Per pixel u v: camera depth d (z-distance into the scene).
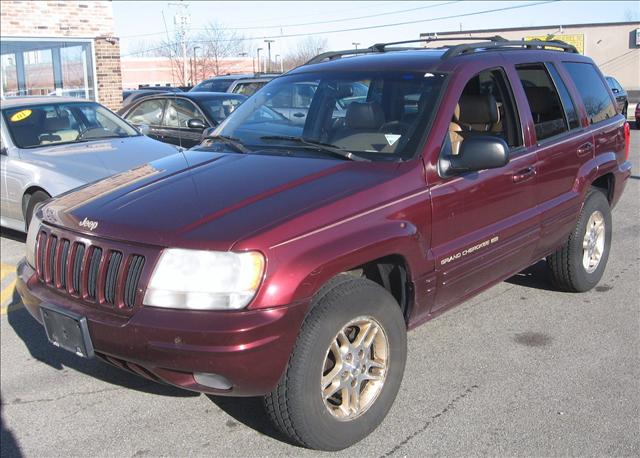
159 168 4.10
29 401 4.12
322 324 3.13
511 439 3.49
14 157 7.32
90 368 4.59
